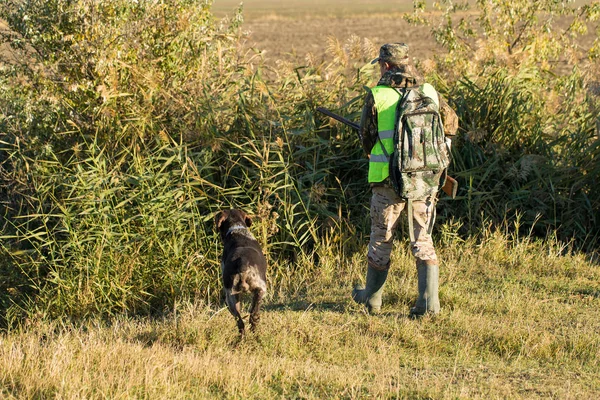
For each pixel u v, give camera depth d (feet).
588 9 62.03
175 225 42.52
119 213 43.16
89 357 29.94
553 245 46.68
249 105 49.34
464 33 66.13
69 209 42.09
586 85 58.49
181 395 26.17
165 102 49.39
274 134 48.75
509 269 43.14
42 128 50.85
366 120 33.73
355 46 54.39
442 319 34.40
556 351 30.91
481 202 48.29
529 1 63.93
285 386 27.27
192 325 34.24
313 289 41.37
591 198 48.37
